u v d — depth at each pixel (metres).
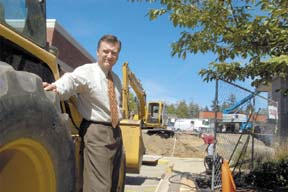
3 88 2.55
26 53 3.35
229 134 9.45
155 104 34.28
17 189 3.05
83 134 3.88
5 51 3.17
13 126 2.59
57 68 3.76
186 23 6.95
